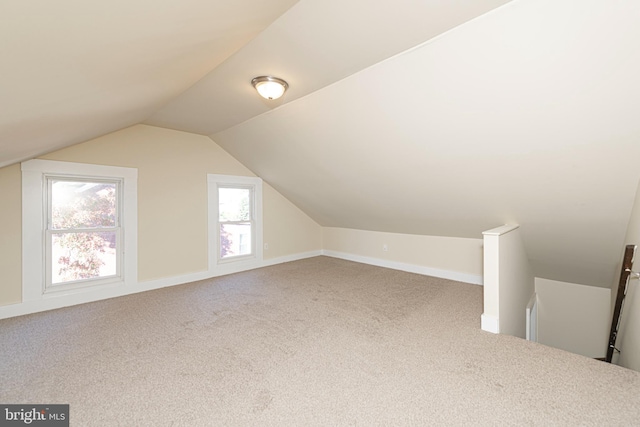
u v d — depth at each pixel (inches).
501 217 126.8
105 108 78.0
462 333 98.6
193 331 100.1
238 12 49.1
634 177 83.3
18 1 23.5
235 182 182.2
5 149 75.2
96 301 130.0
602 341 150.8
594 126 73.5
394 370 76.4
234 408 62.3
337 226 228.1
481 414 60.0
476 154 98.3
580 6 53.1
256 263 195.0
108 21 33.8
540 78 68.1
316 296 137.6
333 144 126.1
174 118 132.8
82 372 75.7
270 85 91.4
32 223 116.2
